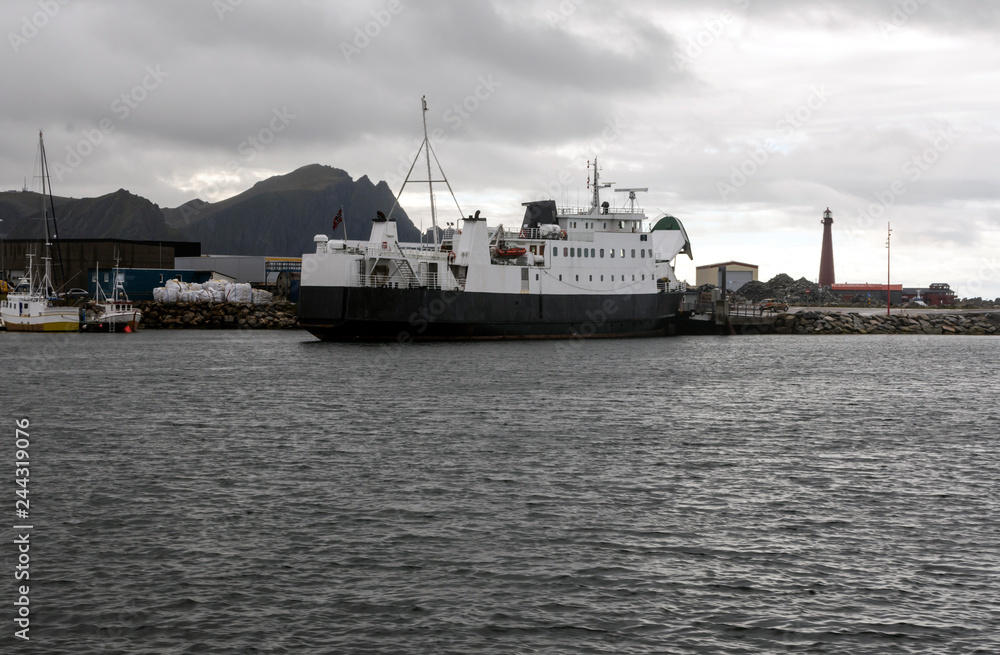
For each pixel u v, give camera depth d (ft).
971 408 156.25
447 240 308.81
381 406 149.38
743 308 438.81
